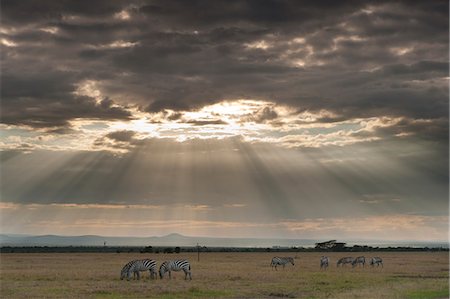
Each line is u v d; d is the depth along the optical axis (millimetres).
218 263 79000
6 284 40594
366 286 39000
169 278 46906
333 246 179250
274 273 53938
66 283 41500
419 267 66438
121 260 91875
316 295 33156
